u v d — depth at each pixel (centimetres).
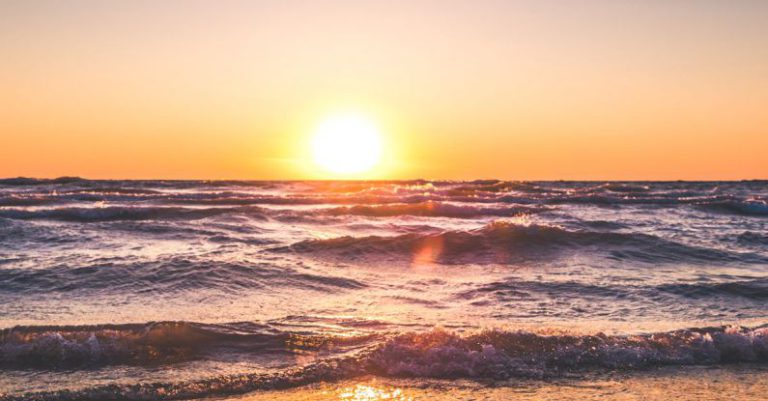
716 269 1473
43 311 990
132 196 3478
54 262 1362
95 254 1496
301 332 862
